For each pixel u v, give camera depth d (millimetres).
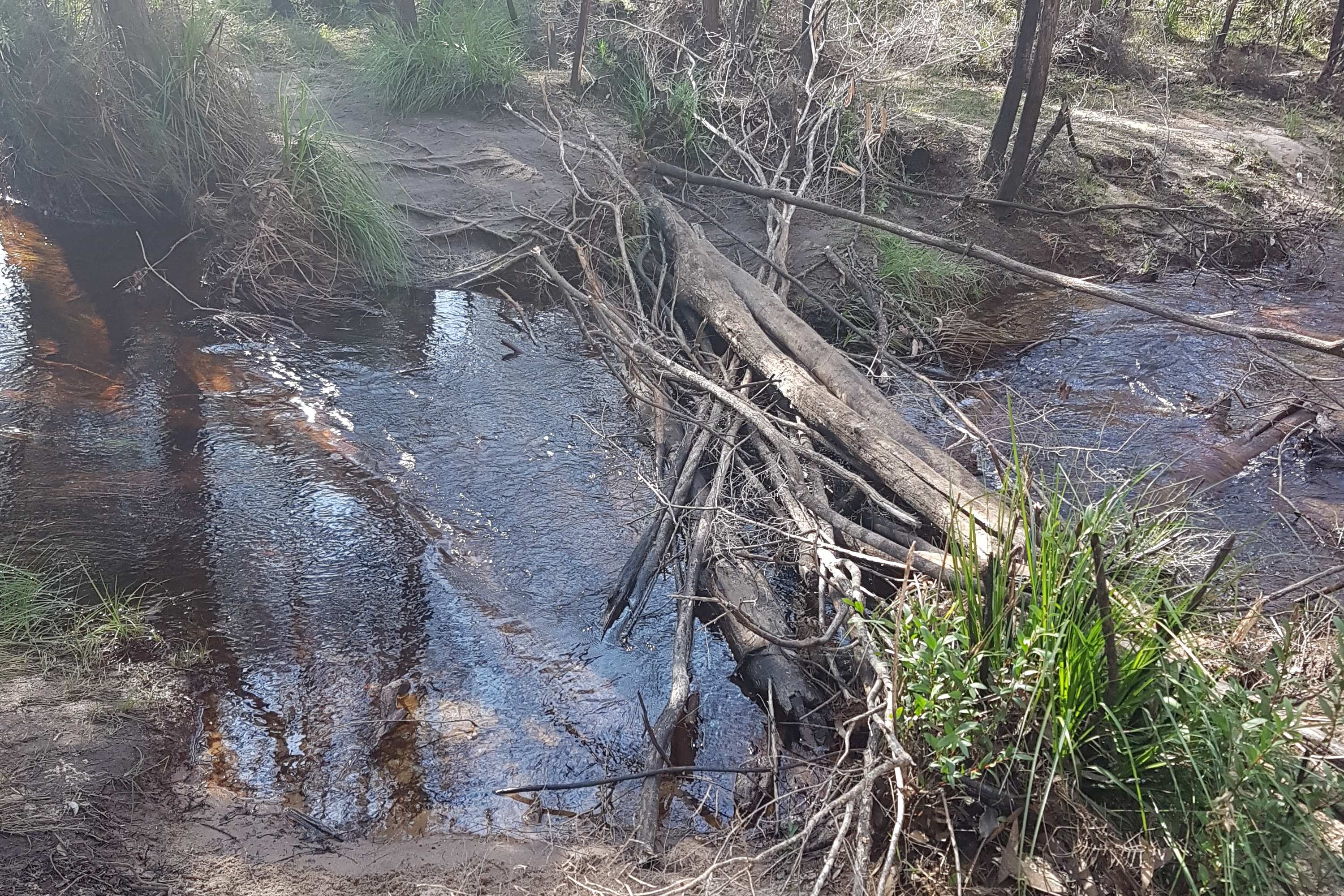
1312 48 14281
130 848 3270
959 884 3076
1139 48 13141
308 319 7488
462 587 4777
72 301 7344
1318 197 10281
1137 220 9484
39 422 5867
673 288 7445
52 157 8516
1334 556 5047
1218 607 3668
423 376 6766
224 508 5227
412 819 3512
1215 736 2965
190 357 6758
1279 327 7773
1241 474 5785
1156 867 3010
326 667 4211
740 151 9000
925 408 6492
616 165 8555
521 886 3252
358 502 5367
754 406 5598
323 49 10789
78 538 4887
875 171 9250
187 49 8305
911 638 3488
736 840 3479
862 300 7766
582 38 10047
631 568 4750
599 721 4039
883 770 3121
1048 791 2932
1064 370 7137
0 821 3293
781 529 4898
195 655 4188
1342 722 3184
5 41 8398
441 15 10219
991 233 9062
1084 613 3242
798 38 10328
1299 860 2865
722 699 4207
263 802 3523
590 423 6195
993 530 3994
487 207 8836
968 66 12078
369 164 8938
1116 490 4332
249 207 8102
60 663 4066
